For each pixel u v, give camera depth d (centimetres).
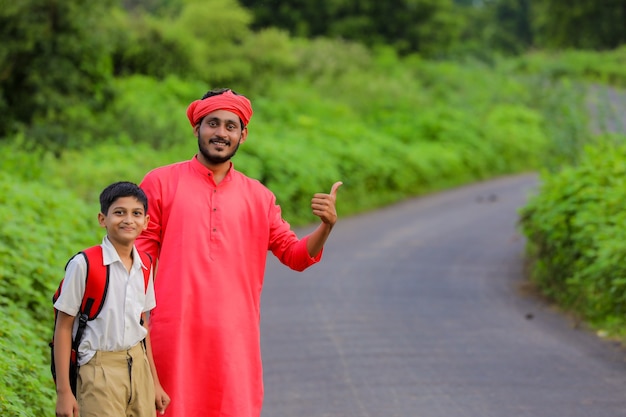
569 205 1594
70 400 577
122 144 2612
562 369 1105
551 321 1412
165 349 617
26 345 946
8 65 2516
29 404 809
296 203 2681
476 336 1292
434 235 2342
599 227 1499
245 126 649
